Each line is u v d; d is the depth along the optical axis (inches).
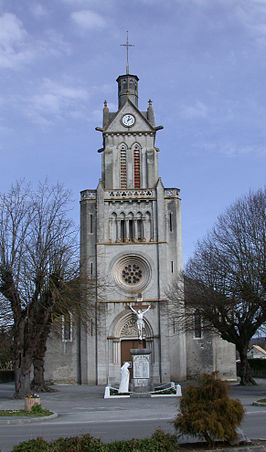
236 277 1713.8
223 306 1814.7
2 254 1460.4
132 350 1572.3
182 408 651.5
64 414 1093.1
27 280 1488.7
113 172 2342.5
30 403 1077.8
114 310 2165.4
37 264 1503.4
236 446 638.5
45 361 2186.3
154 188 2283.5
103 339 2135.8
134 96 2534.5
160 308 2148.1
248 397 1369.3
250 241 1774.1
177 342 2154.3
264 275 1557.6
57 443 594.2
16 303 1455.5
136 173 2353.6
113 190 2278.5
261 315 1829.5
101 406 1247.5
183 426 630.5
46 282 1504.7
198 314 1904.5
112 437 738.8
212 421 617.6
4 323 1546.5
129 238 2256.4
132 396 1478.8
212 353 2220.7
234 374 2229.3
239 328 1895.9
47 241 1539.1
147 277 2198.6
